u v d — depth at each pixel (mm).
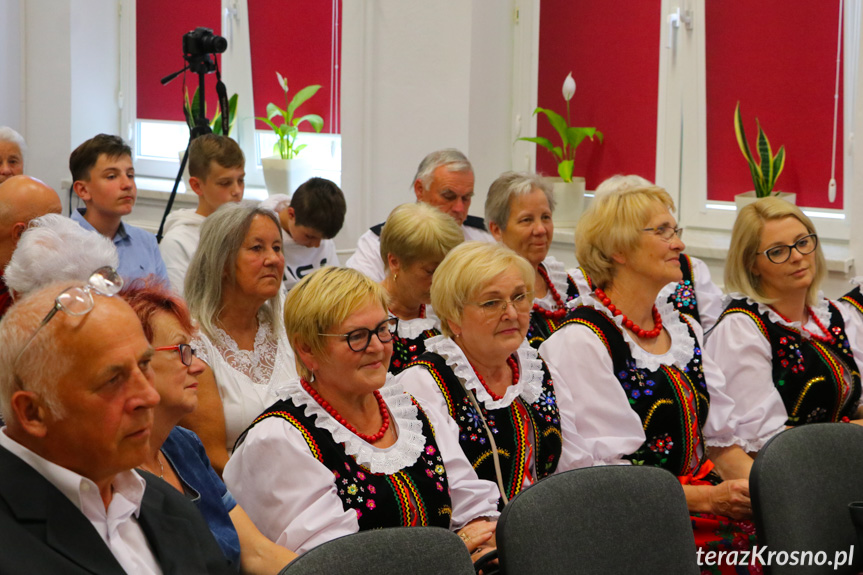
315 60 5770
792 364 2691
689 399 2445
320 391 1930
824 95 4316
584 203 4938
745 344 2676
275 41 5918
